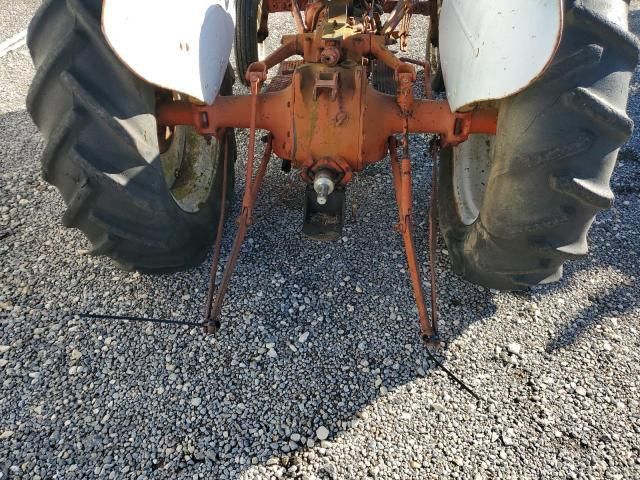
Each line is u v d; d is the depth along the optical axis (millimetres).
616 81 1056
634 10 3205
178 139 1696
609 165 1122
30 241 1796
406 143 1319
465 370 1429
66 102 1130
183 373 1414
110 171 1169
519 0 1058
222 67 1442
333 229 1396
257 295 1605
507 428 1306
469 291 1628
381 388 1383
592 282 1666
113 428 1304
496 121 1349
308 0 2219
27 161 2150
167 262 1498
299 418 1323
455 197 1690
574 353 1472
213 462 1244
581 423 1316
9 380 1400
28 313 1563
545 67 976
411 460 1246
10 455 1256
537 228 1196
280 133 1421
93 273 1679
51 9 1147
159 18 1122
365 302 1594
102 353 1461
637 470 1230
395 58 1525
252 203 1346
